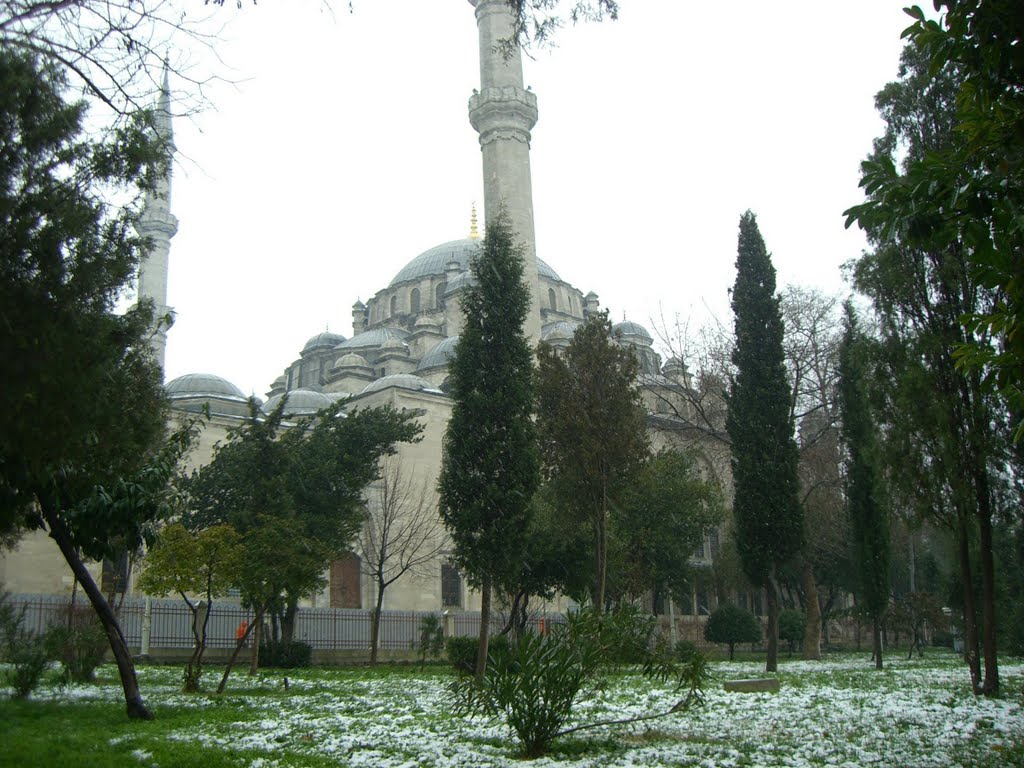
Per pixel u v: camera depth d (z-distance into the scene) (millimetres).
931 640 63969
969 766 11078
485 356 24109
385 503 46344
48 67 10281
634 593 41688
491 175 57438
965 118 9281
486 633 22984
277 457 29188
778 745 12773
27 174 9945
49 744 11828
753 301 34906
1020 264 9109
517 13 15469
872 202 9812
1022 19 8758
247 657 38656
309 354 87688
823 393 42844
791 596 61438
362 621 44750
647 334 83562
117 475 14008
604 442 28125
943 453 20078
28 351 9391
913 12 9523
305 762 11195
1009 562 38969
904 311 21359
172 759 11070
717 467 54594
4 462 12406
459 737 13555
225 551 21766
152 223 61562
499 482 23500
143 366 13461
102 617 15734
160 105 11383
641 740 13359
